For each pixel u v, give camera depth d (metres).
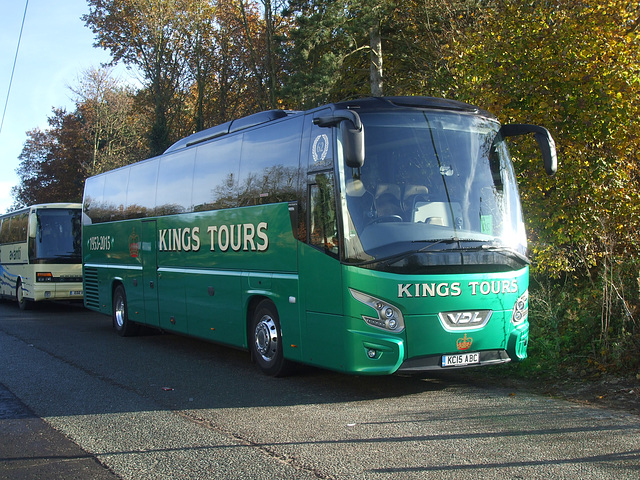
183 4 35.06
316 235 7.56
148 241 12.38
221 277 9.73
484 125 7.93
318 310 7.52
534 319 9.44
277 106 28.98
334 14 22.23
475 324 7.14
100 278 15.00
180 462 5.28
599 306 8.74
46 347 12.02
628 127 9.95
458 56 12.30
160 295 11.89
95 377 9.00
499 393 7.36
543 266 10.20
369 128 7.34
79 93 48.12
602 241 9.68
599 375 7.62
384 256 6.86
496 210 7.55
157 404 7.35
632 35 9.91
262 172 8.79
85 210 16.19
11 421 6.71
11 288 22.28
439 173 7.41
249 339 9.17
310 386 8.12
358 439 5.74
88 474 5.05
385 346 6.82
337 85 24.03
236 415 6.77
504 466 4.91
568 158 10.07
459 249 7.09
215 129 10.34
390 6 22.17
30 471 5.16
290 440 5.79
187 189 10.94
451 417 6.38
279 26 29.34
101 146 49.41
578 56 10.04
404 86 22.56
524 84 10.54
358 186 7.15
